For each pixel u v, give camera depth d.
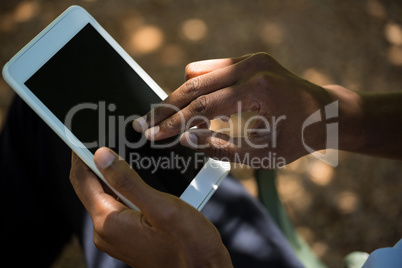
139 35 2.71
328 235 2.35
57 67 1.15
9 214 1.53
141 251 0.97
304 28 2.81
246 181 2.41
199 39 2.73
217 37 2.74
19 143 1.54
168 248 0.93
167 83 2.61
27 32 2.72
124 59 1.21
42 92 1.12
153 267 0.99
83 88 1.16
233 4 2.84
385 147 1.27
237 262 1.40
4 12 2.79
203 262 0.88
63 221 1.56
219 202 1.50
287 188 2.42
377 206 2.43
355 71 2.75
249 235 1.45
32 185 1.53
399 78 2.78
